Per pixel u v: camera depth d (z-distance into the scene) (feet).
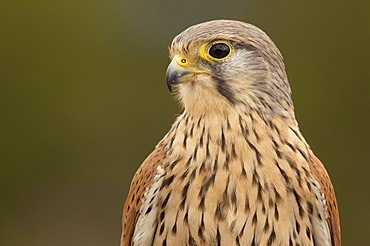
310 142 55.16
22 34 57.06
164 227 22.70
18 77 57.06
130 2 58.03
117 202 56.90
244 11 56.95
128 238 24.41
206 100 22.84
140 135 56.95
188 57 23.22
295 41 56.18
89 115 57.31
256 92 22.88
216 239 22.35
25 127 57.06
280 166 22.39
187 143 22.76
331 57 55.77
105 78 57.31
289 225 22.40
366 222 54.34
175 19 57.88
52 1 57.11
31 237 56.54
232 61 22.97
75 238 56.54
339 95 55.47
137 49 57.67
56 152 57.16
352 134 55.21
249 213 22.24
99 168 57.06
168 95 56.95
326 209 23.20
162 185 22.79
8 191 56.70
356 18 55.72
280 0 56.49
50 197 57.16
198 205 22.30
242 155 22.36
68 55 57.11
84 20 57.67
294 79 55.83
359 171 55.06
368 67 55.62
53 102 57.16
